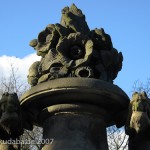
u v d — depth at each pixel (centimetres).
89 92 714
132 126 710
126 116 757
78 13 827
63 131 729
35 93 730
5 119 711
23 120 759
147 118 708
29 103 752
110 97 728
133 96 726
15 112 721
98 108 746
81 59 763
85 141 721
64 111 741
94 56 776
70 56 781
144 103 714
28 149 1516
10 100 720
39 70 778
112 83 743
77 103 735
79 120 736
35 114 771
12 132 726
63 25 812
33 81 777
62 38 784
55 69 761
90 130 734
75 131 727
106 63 777
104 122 765
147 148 708
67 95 720
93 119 745
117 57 803
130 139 725
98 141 731
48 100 738
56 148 716
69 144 716
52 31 799
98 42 799
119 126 789
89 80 715
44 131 754
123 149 1639
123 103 748
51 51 782
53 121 744
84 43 783
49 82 723
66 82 711
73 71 758
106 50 796
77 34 780
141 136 712
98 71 769
